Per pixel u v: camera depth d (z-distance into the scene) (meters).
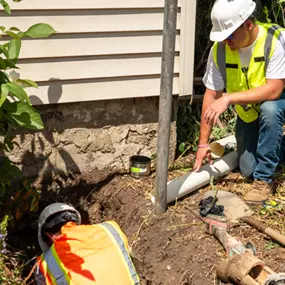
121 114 3.33
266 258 2.48
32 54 2.99
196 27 3.95
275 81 2.68
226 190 3.04
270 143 2.87
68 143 3.26
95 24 3.07
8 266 2.63
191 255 2.54
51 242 2.62
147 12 3.15
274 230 2.64
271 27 2.73
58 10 2.98
